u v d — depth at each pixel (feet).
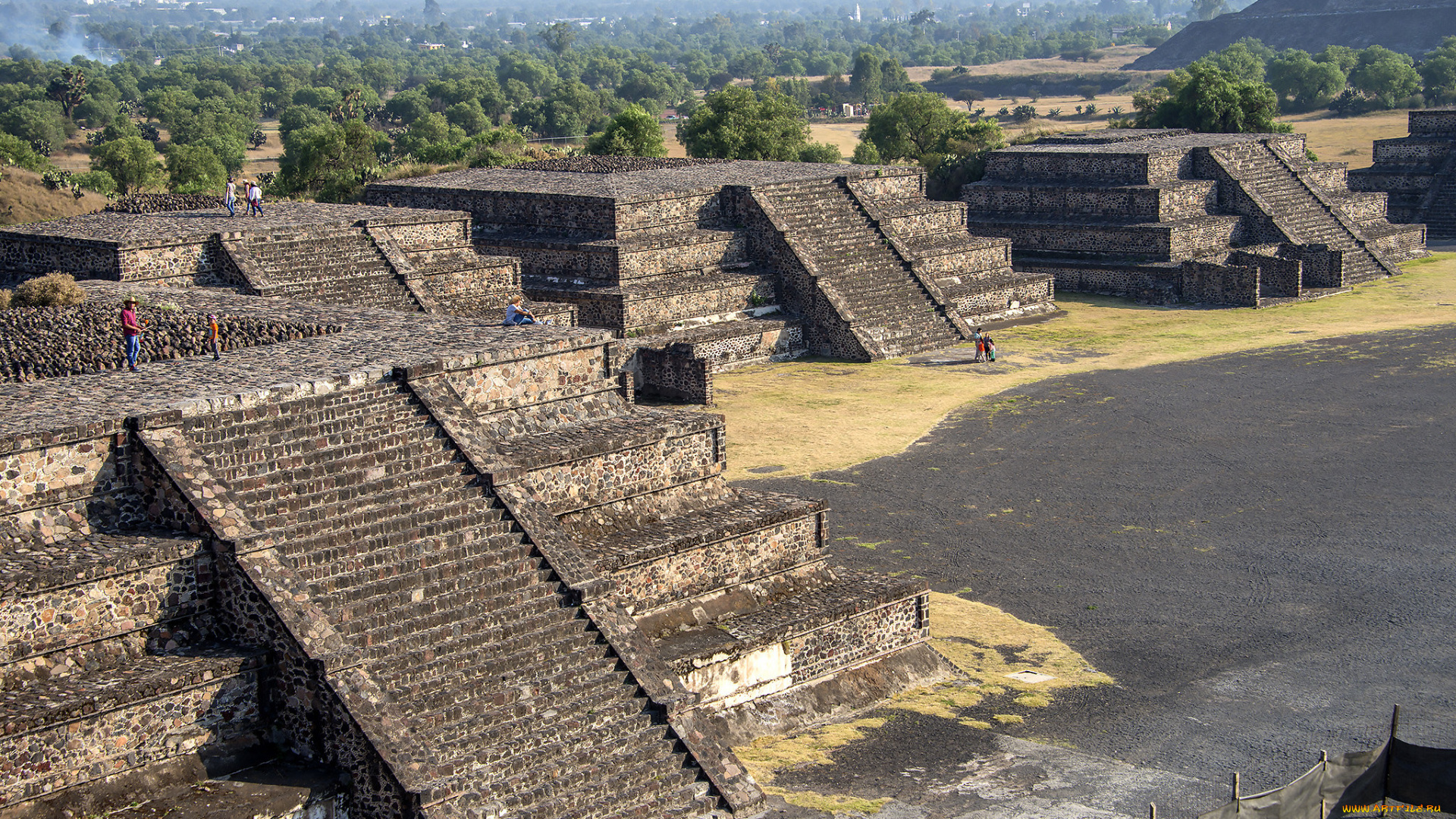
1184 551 102.17
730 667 76.07
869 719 78.54
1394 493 114.32
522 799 61.98
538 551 73.10
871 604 83.25
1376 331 182.29
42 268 134.72
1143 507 112.57
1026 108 588.09
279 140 641.40
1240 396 149.28
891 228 192.85
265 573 64.49
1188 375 160.15
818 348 176.55
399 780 59.52
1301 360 166.40
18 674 59.57
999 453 129.18
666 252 171.32
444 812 59.62
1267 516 109.60
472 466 75.41
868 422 141.28
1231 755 71.72
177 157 383.65
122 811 58.39
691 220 180.24
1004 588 95.91
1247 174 239.09
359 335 92.27
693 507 86.43
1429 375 155.63
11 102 603.26
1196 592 94.38
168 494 66.33
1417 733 73.15
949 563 100.63
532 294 167.73
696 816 65.46
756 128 308.40
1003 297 200.75
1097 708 77.97
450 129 539.29
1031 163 239.50
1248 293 204.33
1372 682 80.12
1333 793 57.21
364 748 60.75
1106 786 68.59
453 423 77.41
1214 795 67.21
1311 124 498.28
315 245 141.38
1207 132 306.55
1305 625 88.58
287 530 67.62
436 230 152.87
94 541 64.39
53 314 97.66
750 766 71.87
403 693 63.82
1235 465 123.54
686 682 73.67
